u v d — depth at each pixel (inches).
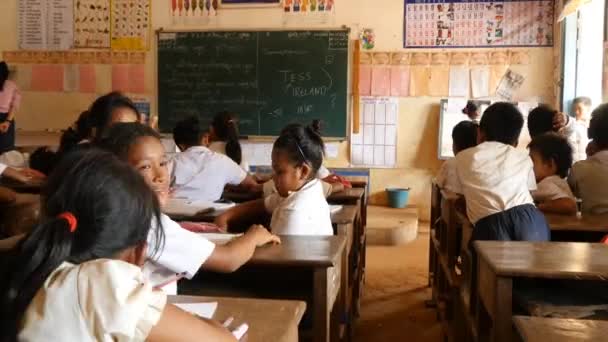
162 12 240.2
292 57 234.1
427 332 121.3
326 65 232.4
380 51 228.8
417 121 229.6
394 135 231.6
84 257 32.9
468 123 136.6
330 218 90.7
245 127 239.3
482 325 77.2
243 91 238.2
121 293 31.5
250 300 50.7
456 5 223.1
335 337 77.4
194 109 241.6
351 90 232.5
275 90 236.2
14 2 247.3
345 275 87.5
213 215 90.7
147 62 243.0
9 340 31.2
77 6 244.5
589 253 68.2
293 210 77.4
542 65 219.8
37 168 136.0
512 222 89.5
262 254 62.7
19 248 32.8
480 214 92.7
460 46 224.4
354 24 229.8
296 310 48.6
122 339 31.1
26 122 250.4
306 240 69.4
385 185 234.1
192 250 53.9
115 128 55.4
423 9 225.0
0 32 248.7
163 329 33.3
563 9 191.9
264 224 90.7
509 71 222.2
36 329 30.9
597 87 186.7
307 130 81.7
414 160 231.5
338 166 236.1
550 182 104.8
